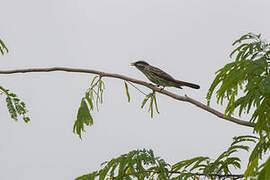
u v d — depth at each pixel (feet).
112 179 29.99
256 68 24.17
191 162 30.68
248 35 30.50
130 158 30.37
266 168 15.08
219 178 29.89
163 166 30.35
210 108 32.83
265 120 22.44
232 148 29.89
